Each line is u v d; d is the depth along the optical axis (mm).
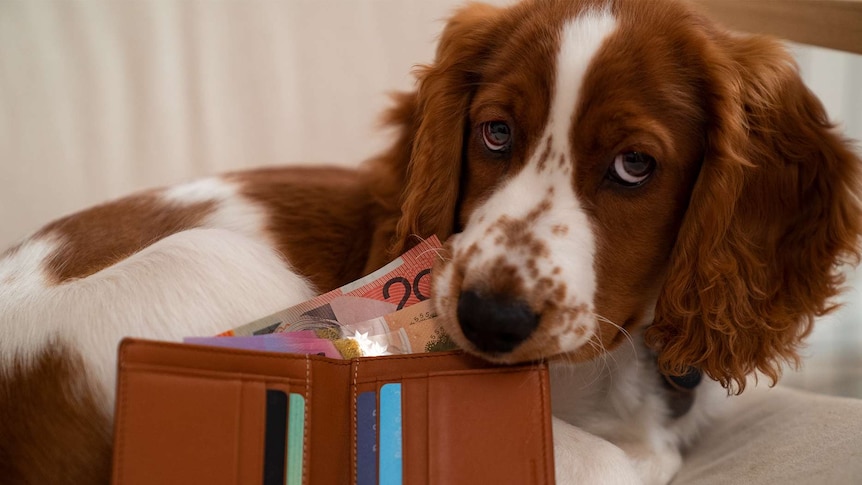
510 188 1555
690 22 1644
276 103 3088
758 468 1652
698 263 1600
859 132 3041
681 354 1660
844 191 1705
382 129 2223
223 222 1984
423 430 1383
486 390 1378
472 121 1695
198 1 3029
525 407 1361
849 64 3025
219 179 2223
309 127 3107
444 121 1745
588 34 1557
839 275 1756
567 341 1439
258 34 3061
